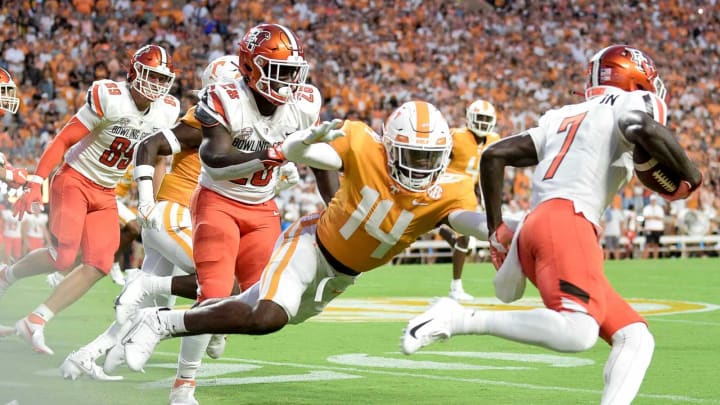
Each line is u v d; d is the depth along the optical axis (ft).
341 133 25.75
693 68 172.96
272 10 152.25
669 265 110.73
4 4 133.39
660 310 63.00
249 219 33.09
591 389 33.55
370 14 158.51
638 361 25.26
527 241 25.80
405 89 147.43
